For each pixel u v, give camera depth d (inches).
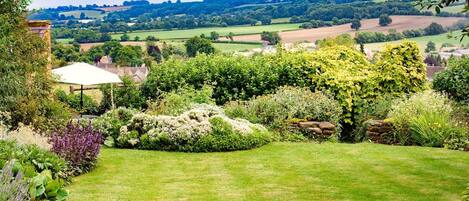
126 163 374.0
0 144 289.3
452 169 332.8
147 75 637.3
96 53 1069.8
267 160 377.1
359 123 517.3
